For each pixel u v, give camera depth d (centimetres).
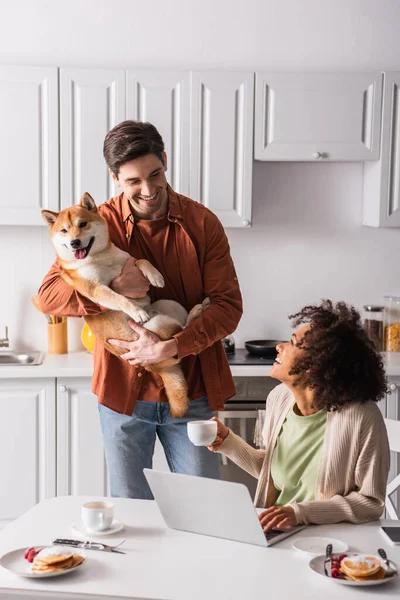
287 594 147
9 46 382
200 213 247
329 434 195
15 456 354
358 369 192
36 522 183
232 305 244
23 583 150
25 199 363
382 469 190
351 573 151
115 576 154
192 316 240
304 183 409
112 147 226
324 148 374
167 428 251
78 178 364
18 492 356
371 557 157
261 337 415
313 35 396
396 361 378
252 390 362
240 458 218
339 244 414
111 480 253
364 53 399
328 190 411
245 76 366
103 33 386
